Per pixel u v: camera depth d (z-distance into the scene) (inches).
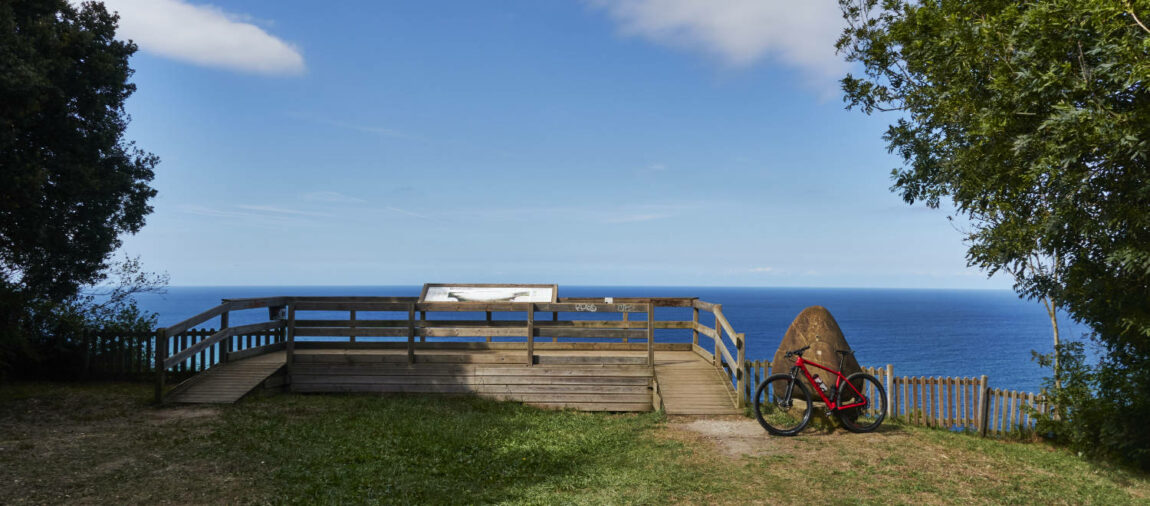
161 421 369.1
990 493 266.8
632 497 248.8
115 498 238.7
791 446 331.0
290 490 249.4
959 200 443.5
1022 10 361.7
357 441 326.0
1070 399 413.4
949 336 4916.3
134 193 590.9
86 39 507.2
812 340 398.0
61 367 534.0
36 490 245.3
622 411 451.2
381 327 474.3
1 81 410.3
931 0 459.8
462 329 472.1
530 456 307.7
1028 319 7357.3
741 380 400.8
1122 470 350.3
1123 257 307.3
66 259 549.6
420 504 236.7
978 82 377.4
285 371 470.0
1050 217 345.4
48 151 500.1
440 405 431.2
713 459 305.4
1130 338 362.3
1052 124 290.8
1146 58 253.4
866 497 253.9
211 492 246.7
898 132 531.8
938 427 481.7
